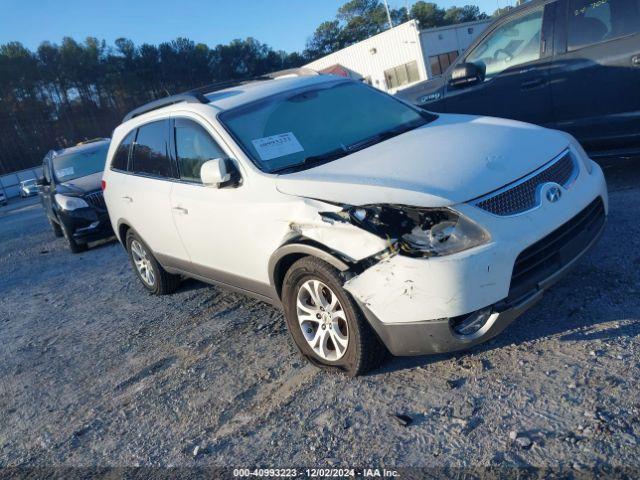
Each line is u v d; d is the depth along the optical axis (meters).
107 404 3.92
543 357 3.14
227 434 3.22
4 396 4.47
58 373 4.66
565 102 5.60
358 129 4.23
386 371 3.41
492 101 6.20
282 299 3.67
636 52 5.00
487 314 2.93
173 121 4.71
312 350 3.59
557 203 3.15
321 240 3.21
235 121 4.18
